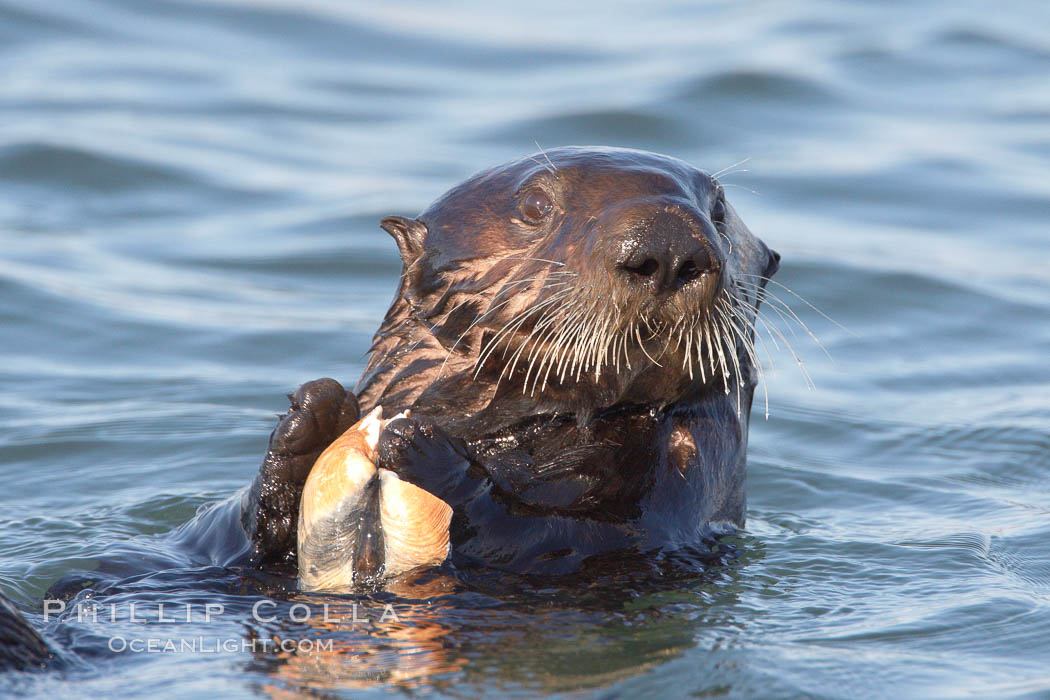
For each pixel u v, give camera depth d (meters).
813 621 16.08
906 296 35.84
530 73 58.53
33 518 21.70
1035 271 38.19
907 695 13.80
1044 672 14.59
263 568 16.45
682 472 17.97
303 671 13.61
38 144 45.06
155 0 65.69
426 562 15.44
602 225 15.87
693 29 65.25
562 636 14.63
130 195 43.19
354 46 62.66
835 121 51.06
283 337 32.59
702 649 14.69
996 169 46.59
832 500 23.86
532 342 16.78
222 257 38.31
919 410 29.42
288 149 48.47
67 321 32.88
